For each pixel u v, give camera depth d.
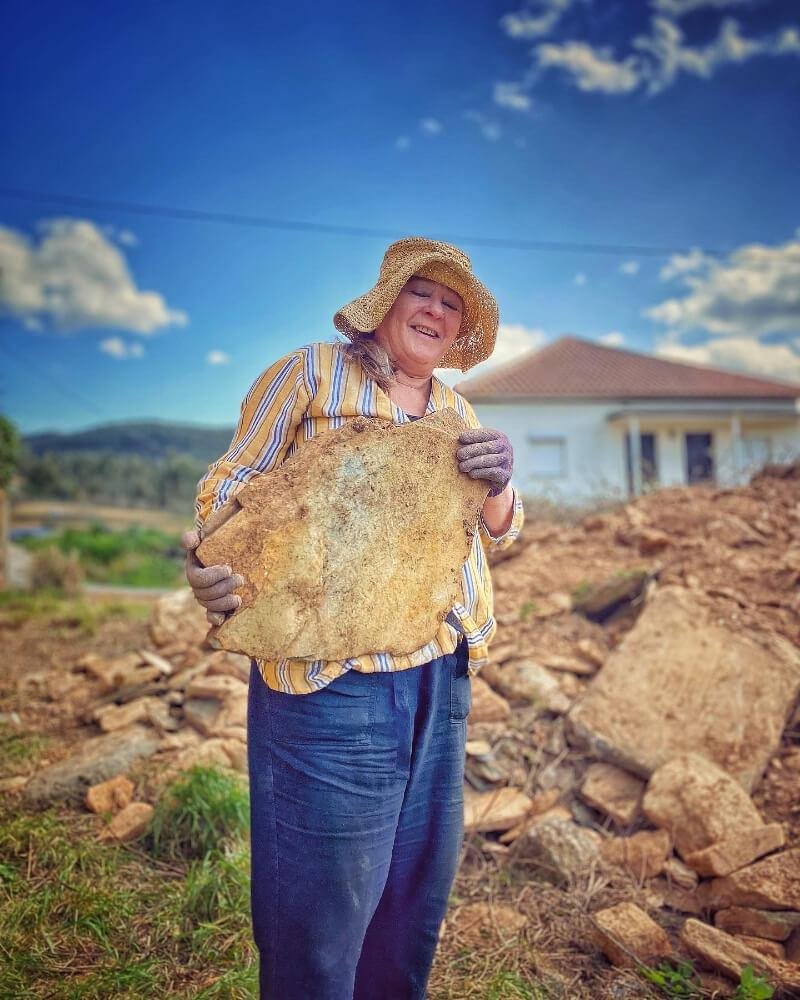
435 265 1.76
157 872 2.75
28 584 11.79
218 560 1.53
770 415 19.53
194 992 2.17
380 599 1.60
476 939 2.49
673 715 3.29
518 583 4.75
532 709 3.64
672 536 4.87
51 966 2.23
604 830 3.02
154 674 4.50
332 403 1.69
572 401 19.55
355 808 1.59
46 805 3.21
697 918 2.58
